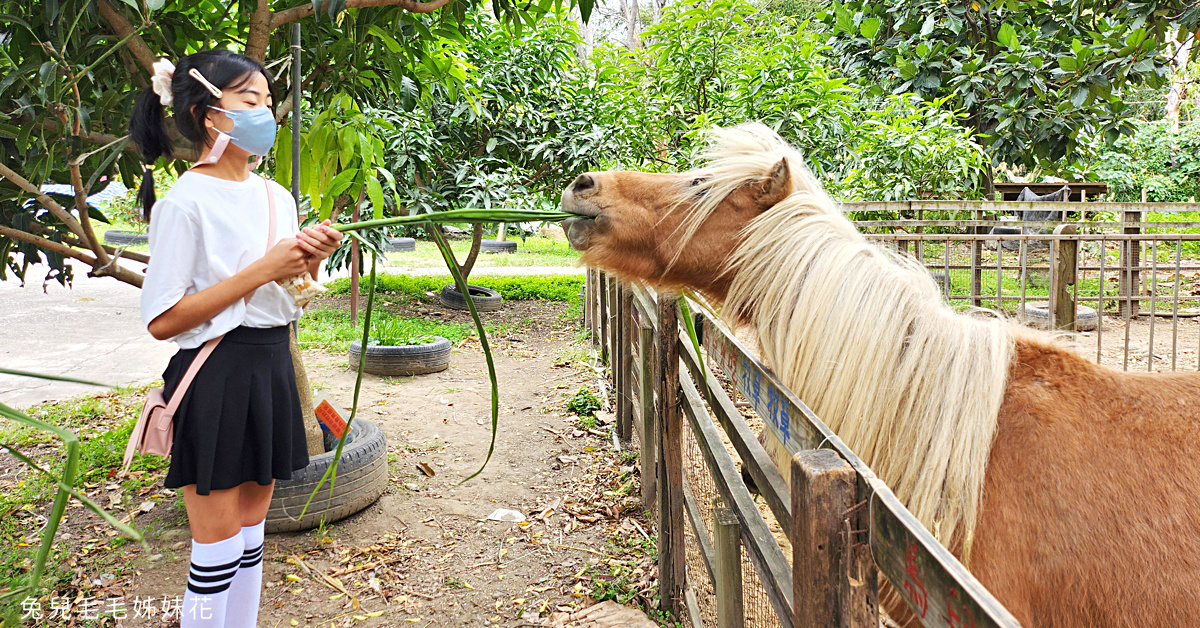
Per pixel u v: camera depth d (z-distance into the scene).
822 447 1.23
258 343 1.89
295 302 1.90
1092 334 6.50
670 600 2.61
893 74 8.62
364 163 3.06
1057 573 1.33
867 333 1.55
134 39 2.72
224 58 1.79
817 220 1.73
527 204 7.43
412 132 7.00
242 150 1.84
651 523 3.30
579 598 2.76
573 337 7.59
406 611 2.68
